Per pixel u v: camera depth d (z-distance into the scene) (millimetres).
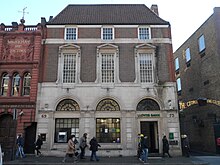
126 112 22766
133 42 24719
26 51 24406
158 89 23391
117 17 27078
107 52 24391
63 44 24656
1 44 24578
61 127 22828
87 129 22391
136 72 23812
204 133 26953
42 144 21766
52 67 24047
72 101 23375
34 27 25312
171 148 21859
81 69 23938
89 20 26422
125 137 22203
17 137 21000
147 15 27438
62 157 20578
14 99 23234
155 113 22875
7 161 17219
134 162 16719
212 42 25375
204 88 27344
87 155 21562
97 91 23328
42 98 23141
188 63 32531
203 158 19375
